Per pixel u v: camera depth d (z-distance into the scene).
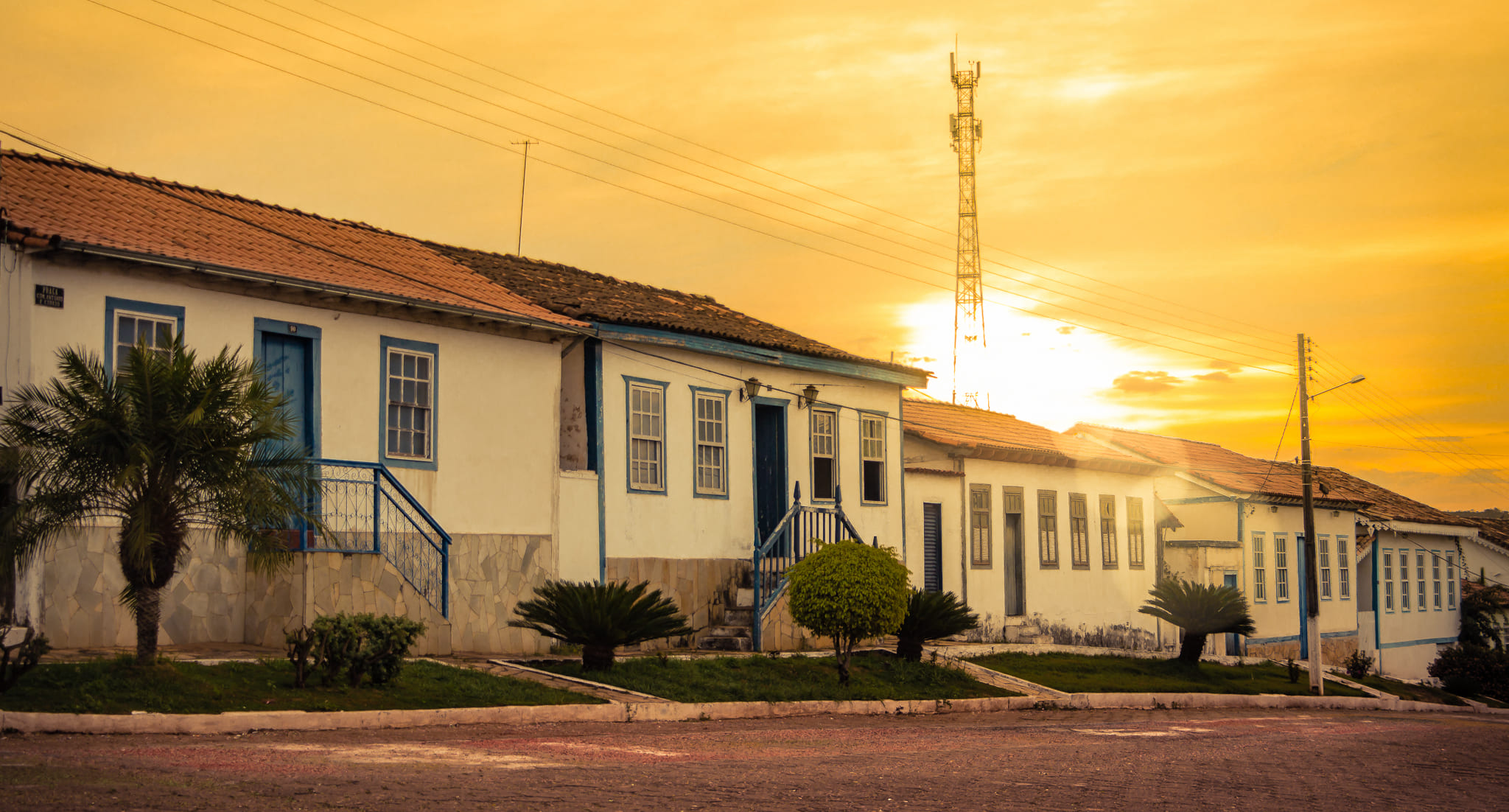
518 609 18.70
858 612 19.72
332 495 17.83
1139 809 10.06
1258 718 23.27
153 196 18.81
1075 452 34.88
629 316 22.53
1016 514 31.98
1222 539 39.25
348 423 18.41
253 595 16.67
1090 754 14.18
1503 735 22.58
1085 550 34.44
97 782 8.41
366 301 18.62
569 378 22.33
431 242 24.03
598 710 15.37
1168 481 40.22
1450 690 42.25
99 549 15.32
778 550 25.41
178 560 13.57
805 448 26.33
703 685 18.03
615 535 22.16
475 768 10.11
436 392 19.67
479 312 19.83
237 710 12.49
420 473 19.25
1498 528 58.97
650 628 18.25
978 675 23.55
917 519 28.92
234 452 13.02
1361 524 46.53
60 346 15.21
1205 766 13.70
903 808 9.34
